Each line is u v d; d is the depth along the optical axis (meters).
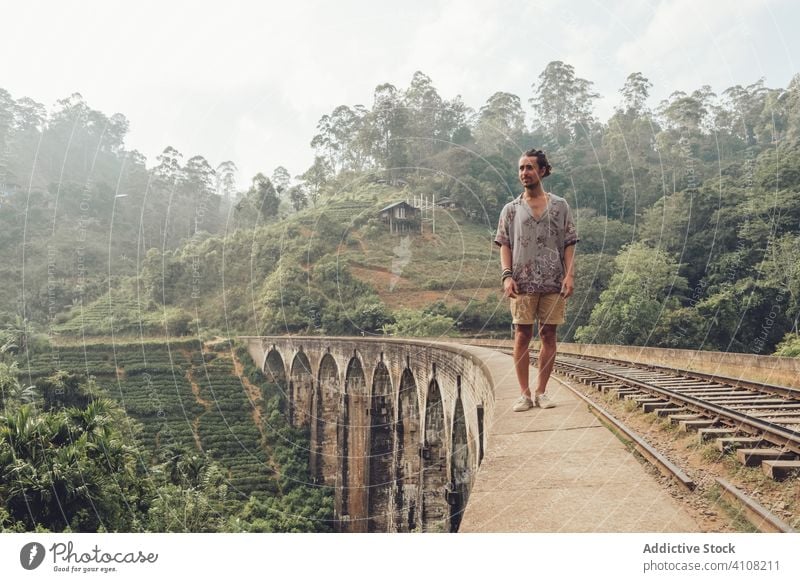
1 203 56.84
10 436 12.37
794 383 11.38
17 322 27.95
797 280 29.56
